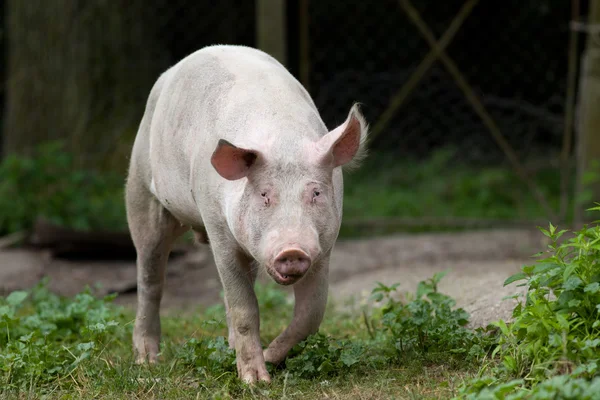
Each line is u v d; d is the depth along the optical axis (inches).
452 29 651.5
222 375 317.4
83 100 717.3
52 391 311.1
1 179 664.4
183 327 431.8
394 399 280.8
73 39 716.0
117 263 620.7
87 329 344.2
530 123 816.9
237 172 283.4
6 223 650.2
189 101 331.9
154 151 346.9
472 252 599.2
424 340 336.2
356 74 808.9
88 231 618.5
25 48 717.9
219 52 342.6
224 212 301.7
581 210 623.8
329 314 450.3
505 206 747.4
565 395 235.0
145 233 371.2
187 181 329.1
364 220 681.0
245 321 315.6
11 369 323.3
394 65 818.8
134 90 732.0
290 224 271.7
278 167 281.1
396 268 561.3
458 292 440.1
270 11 622.5
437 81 820.0
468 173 801.6
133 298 553.0
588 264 287.0
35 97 715.4
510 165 807.7
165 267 378.9
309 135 296.8
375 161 813.9
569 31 802.8
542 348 278.4
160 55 752.3
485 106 821.9
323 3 806.5
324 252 288.5
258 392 302.2
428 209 730.8
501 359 302.2
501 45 816.9
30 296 518.3
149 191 366.6
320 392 298.8
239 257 314.7
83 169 702.5
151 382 315.9
